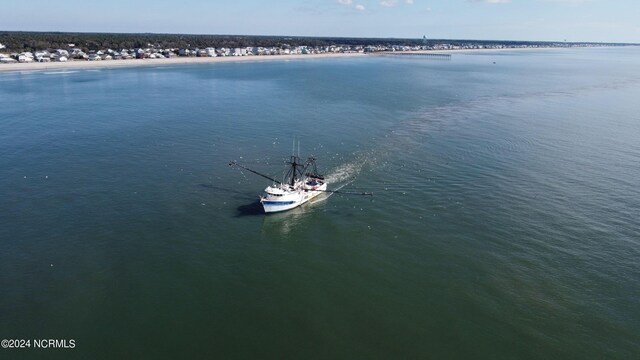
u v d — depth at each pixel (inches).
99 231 2333.9
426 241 2261.3
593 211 2551.7
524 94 6840.6
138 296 1841.8
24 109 5182.1
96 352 1560.0
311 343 1603.1
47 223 2406.5
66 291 1862.7
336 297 1846.7
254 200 2738.7
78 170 3191.4
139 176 3093.0
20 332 1641.2
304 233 2356.1
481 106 5713.6
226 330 1664.6
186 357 1541.6
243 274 1999.3
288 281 1950.1
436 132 4276.6
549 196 2753.4
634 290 1866.4
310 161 3134.8
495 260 2084.2
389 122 4704.7
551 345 1585.9
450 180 3021.7
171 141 3929.6
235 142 3927.2
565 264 2047.2
